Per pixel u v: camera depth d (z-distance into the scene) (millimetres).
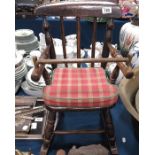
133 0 1842
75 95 940
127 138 1270
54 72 1146
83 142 1245
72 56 1532
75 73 1124
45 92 967
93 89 967
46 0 1763
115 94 960
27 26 1906
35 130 1266
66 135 1286
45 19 1140
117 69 1078
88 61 948
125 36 1599
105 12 1094
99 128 1330
